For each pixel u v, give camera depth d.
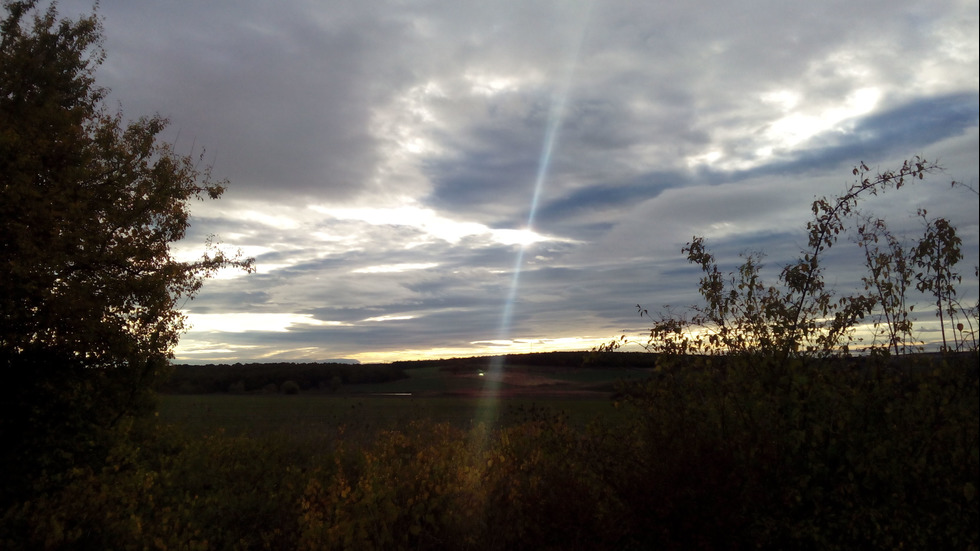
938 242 6.11
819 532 5.11
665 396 6.45
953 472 5.02
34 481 8.84
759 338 6.49
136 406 11.33
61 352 10.62
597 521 5.41
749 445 5.47
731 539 4.89
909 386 5.64
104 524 7.47
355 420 16.14
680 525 4.98
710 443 5.34
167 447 11.28
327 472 9.27
